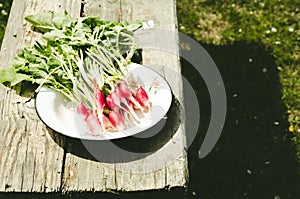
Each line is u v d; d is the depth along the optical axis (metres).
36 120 1.75
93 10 2.06
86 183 1.63
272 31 2.95
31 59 1.83
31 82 1.83
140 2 2.10
